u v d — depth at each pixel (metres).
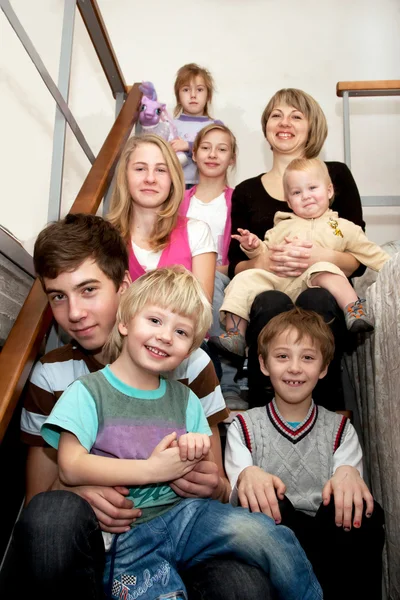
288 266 1.90
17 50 2.79
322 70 3.83
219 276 2.08
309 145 2.40
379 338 1.60
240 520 1.07
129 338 1.16
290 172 2.11
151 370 1.13
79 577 0.92
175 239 1.87
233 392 1.83
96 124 3.79
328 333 1.51
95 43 2.42
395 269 1.47
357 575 1.27
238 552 1.04
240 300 1.84
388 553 1.48
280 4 3.90
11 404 1.09
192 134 3.22
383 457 1.54
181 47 3.90
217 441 1.39
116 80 2.65
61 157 1.83
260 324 1.70
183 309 1.15
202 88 3.29
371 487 1.72
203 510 1.11
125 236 1.86
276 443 1.46
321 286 1.83
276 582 1.02
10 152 2.60
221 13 3.92
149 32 3.92
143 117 2.87
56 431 1.12
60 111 1.85
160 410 1.15
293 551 1.05
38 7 3.67
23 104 2.78
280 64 3.85
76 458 1.04
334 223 2.05
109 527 1.05
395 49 3.82
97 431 1.10
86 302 1.26
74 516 0.93
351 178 2.30
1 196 2.46
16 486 1.63
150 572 1.03
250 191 2.37
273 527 1.07
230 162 2.77
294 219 2.12
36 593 0.91
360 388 1.92
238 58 3.88
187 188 3.02
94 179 1.78
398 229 3.70
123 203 1.88
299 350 1.47
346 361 2.11
